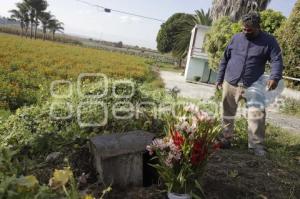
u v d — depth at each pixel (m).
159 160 3.38
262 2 19.42
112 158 3.48
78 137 4.38
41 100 8.57
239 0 19.64
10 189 2.12
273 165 4.40
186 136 3.17
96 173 3.68
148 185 3.77
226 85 5.27
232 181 3.73
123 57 42.78
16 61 20.00
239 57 5.09
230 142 5.21
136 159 3.58
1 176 2.54
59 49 40.03
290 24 16.20
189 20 36.00
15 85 11.52
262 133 5.00
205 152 3.25
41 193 2.22
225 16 19.20
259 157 4.69
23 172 3.61
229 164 4.25
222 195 3.46
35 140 4.30
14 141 4.50
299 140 6.38
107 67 23.94
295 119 10.05
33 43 44.91
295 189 3.75
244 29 4.95
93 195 3.32
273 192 3.63
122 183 3.55
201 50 23.19
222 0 20.64
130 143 3.62
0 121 5.63
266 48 4.93
